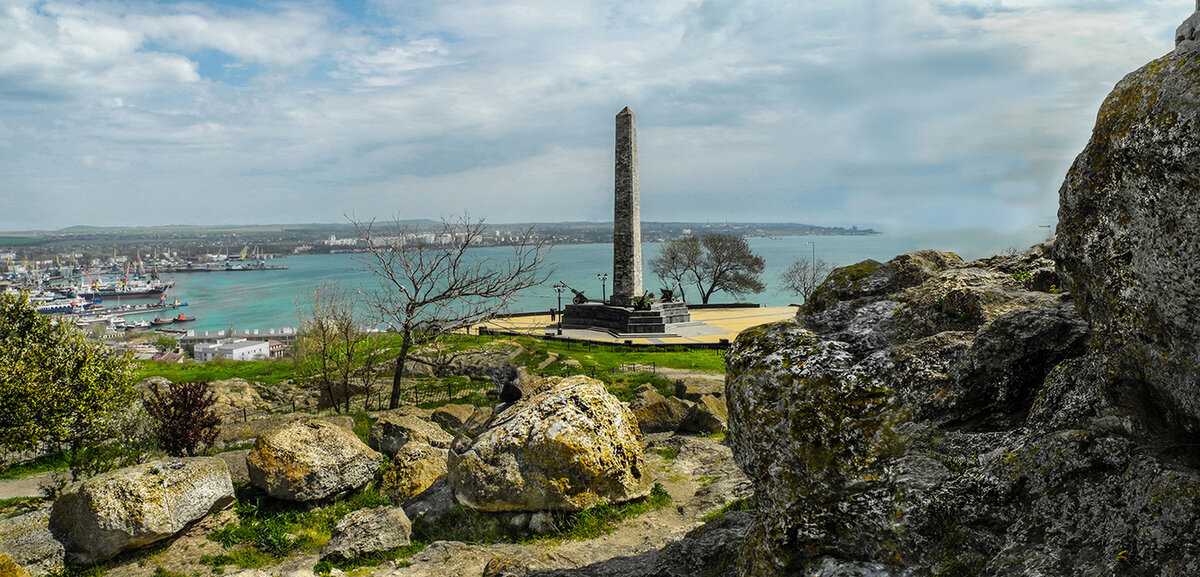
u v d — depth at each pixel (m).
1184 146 3.78
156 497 12.08
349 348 29.77
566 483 11.92
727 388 6.02
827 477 5.27
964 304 6.03
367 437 18.62
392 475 14.88
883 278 6.69
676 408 20.34
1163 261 4.05
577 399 13.06
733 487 13.15
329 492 14.02
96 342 20.70
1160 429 4.51
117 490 11.83
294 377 36.03
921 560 4.83
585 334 63.56
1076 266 4.91
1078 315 5.50
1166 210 4.00
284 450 13.99
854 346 5.77
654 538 10.88
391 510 12.11
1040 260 7.69
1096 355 4.95
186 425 17.83
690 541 7.92
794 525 5.43
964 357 5.46
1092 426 4.67
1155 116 3.98
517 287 30.03
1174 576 3.63
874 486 5.12
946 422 5.31
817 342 5.74
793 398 5.46
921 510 4.94
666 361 43.12
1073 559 4.13
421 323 28.31
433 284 28.25
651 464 15.97
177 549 12.20
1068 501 4.42
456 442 13.33
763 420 5.56
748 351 5.91
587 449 12.11
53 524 11.94
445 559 10.80
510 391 16.05
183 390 18.28
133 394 20.44
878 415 5.28
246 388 31.06
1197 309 3.91
